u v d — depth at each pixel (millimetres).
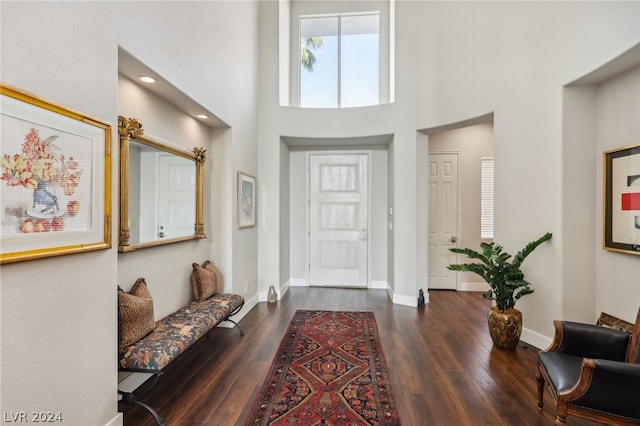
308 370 2586
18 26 1290
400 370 2586
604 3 2385
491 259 3027
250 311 4164
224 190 3613
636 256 2418
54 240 1447
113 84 1801
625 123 2512
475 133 5195
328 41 5391
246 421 1951
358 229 5473
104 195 1725
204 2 2924
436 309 4246
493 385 2361
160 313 2660
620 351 1886
